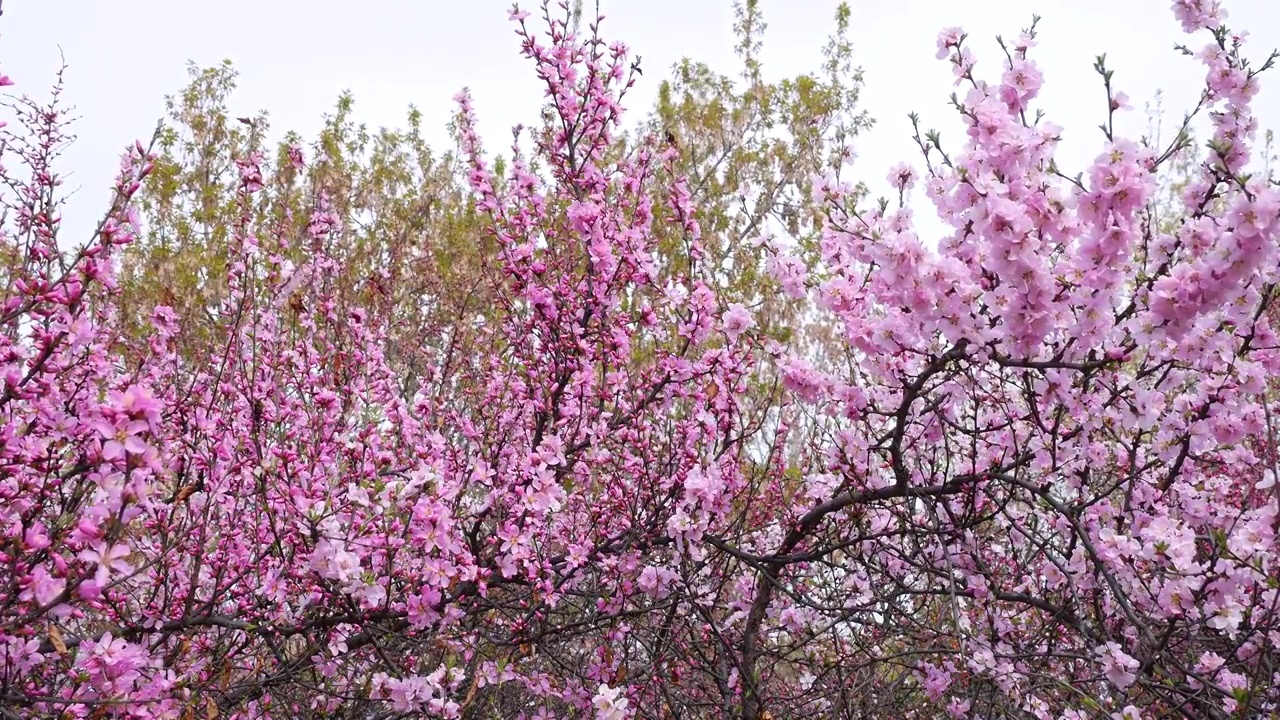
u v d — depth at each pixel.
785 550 4.74
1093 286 3.21
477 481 4.12
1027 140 3.18
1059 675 4.42
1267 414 3.27
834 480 5.11
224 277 8.38
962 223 3.27
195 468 4.13
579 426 4.91
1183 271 3.09
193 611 4.30
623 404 5.06
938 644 4.56
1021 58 3.49
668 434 4.79
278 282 4.98
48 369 3.01
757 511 5.60
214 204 10.68
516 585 4.82
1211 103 3.43
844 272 4.07
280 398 4.93
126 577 2.69
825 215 3.95
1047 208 3.16
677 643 4.92
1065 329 3.55
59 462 3.18
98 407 2.50
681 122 11.27
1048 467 4.27
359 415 5.32
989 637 4.63
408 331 8.30
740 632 5.61
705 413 4.66
